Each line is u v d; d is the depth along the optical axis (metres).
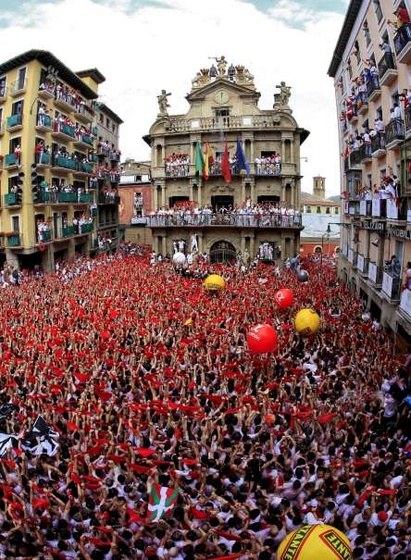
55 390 14.81
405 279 19.39
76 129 45.19
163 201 48.00
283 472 10.55
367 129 27.53
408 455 11.57
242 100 45.03
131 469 10.66
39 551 8.74
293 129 44.22
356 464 10.91
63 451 11.68
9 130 37.78
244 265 41.25
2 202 38.50
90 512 9.37
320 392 14.77
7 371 16.06
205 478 10.23
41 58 37.16
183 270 36.47
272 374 16.31
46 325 21.62
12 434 12.52
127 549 8.62
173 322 22.39
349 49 32.53
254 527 8.91
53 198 40.22
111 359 17.34
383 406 14.20
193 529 8.84
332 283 34.47
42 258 40.50
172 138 46.94
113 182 59.09
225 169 42.66
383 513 9.07
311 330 19.00
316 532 7.46
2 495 10.27
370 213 25.38
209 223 45.00
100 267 39.47
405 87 20.78
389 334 22.73
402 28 18.91
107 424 12.98
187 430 12.64
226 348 18.53
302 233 66.44
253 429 12.67
